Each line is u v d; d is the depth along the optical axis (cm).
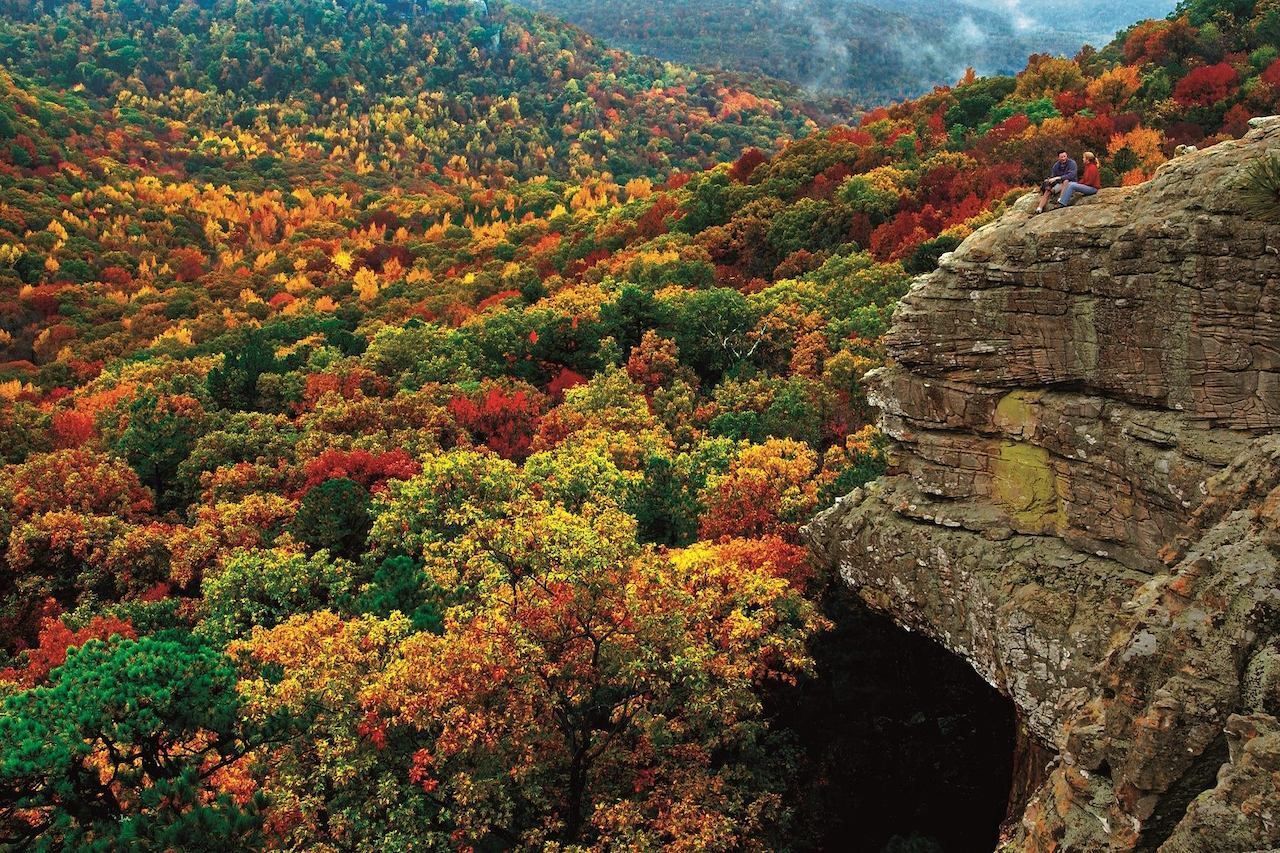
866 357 4531
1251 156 1405
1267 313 1320
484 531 2084
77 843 1555
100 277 14600
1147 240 1430
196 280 14675
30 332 11512
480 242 14675
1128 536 1465
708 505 2980
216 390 6106
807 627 2111
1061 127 7450
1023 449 1614
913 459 1766
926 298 1702
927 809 2030
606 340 5662
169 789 1612
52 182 17825
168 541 3662
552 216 16412
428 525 2956
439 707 1866
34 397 8281
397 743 1969
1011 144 7550
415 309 10275
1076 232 1519
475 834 1775
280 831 1842
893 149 9000
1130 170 6266
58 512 3922
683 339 5594
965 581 1609
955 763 2069
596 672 1972
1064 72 9281
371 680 1969
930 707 2228
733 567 2227
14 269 13700
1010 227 1662
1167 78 7888
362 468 3975
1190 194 1424
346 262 14588
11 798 1633
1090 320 1510
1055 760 1232
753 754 2130
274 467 4616
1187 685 974
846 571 1870
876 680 2227
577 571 1894
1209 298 1368
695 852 1780
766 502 2841
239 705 1884
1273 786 845
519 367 5944
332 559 3384
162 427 5050
